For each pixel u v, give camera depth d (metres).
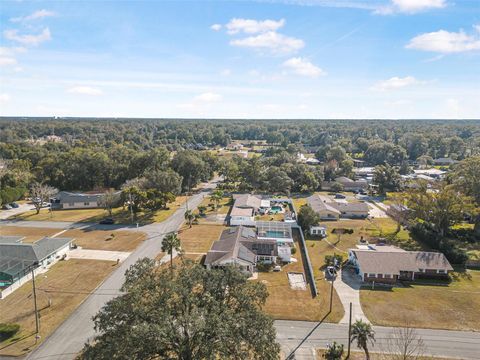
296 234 73.38
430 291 49.19
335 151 149.25
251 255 57.03
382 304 45.28
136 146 178.88
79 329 38.72
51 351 34.97
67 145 170.25
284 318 41.75
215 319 25.62
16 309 42.66
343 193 117.62
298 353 35.44
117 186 120.00
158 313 26.58
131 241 67.50
